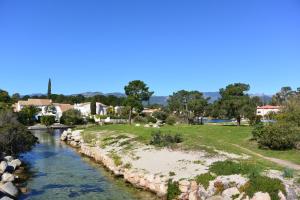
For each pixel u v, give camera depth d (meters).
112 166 44.16
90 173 44.16
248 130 62.75
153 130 68.38
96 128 89.06
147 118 120.38
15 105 175.88
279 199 24.89
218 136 59.19
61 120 152.00
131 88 110.44
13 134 52.16
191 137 52.97
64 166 49.59
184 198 29.73
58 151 67.00
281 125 47.62
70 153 64.00
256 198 25.08
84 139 74.38
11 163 45.94
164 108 136.12
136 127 79.31
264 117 123.94
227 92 88.75
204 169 32.75
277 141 45.66
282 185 25.89
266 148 46.97
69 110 158.25
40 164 51.47
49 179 40.78
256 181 26.45
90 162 52.88
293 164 36.97
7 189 33.06
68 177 41.88
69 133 88.69
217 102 92.81
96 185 37.62
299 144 45.62
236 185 27.02
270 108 154.62
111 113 172.50
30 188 36.53
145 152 45.56
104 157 49.59
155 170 36.41
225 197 26.62
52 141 87.00
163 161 39.28
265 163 35.25
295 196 25.41
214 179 29.08
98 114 177.38
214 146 44.59
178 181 31.00
